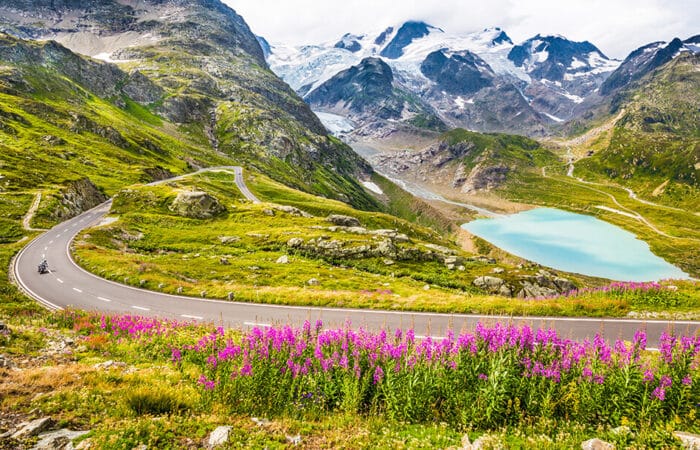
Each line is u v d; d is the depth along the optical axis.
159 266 54.00
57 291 42.19
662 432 9.54
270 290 39.75
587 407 10.94
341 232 91.00
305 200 197.00
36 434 9.45
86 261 56.53
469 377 12.02
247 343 14.49
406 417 11.33
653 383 11.21
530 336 12.98
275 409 11.88
